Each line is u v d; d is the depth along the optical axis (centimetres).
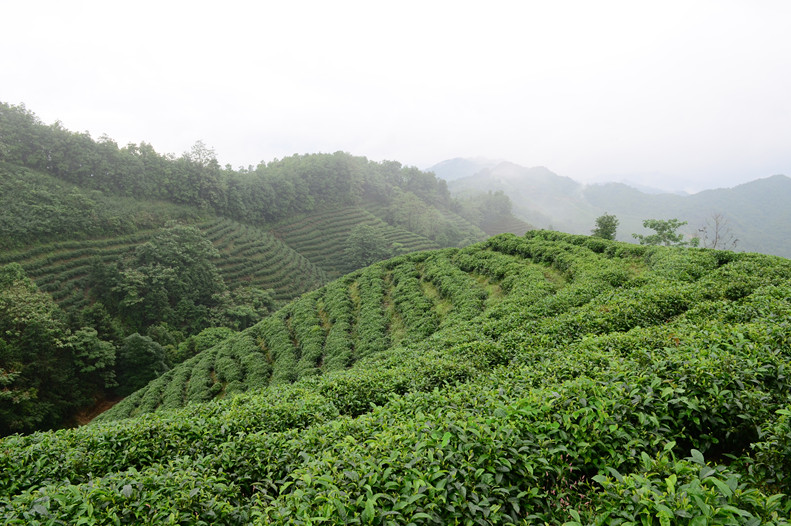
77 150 9581
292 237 12900
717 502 459
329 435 868
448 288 3225
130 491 658
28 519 613
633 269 2736
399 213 16325
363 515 518
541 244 3431
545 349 1388
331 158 16362
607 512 490
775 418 645
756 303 1316
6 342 4622
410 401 1005
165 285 7519
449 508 520
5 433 4081
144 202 10075
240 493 758
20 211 7225
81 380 4925
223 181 11900
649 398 700
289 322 4012
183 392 3634
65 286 6619
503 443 634
